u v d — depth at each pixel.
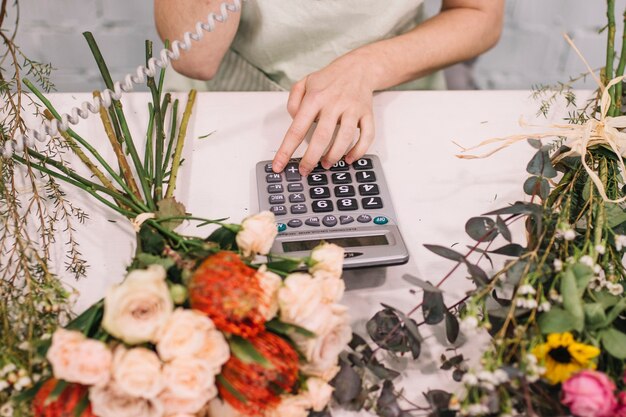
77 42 1.33
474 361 0.53
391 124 0.75
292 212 0.61
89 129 0.72
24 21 1.28
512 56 1.44
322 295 0.43
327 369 0.45
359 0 0.87
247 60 0.96
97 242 0.61
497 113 0.77
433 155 0.71
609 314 0.47
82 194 0.65
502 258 0.61
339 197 0.63
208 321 0.39
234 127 0.73
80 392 0.39
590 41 1.42
